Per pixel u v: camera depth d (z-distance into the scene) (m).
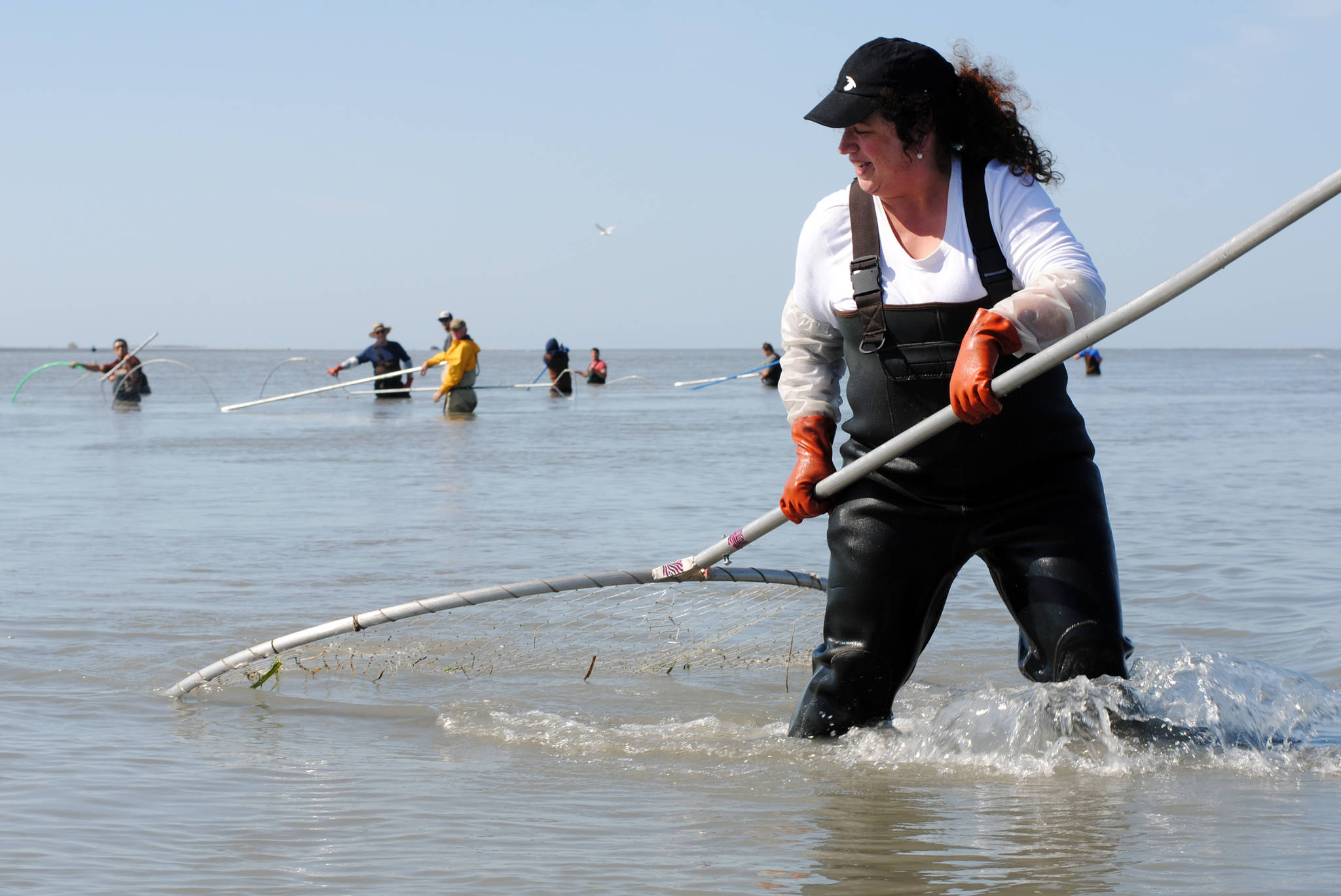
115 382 29.84
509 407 29.89
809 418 3.78
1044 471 3.45
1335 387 43.50
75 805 3.27
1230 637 5.53
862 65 3.32
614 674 5.13
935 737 3.62
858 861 2.78
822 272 3.59
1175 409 27.78
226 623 5.96
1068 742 3.51
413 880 2.70
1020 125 3.39
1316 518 9.68
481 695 4.74
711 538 8.93
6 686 4.80
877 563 3.56
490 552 8.26
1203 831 2.93
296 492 11.98
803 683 5.02
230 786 3.48
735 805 3.24
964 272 3.33
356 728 4.25
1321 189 2.68
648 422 23.53
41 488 12.30
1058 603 3.42
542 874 2.73
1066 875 2.66
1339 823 2.97
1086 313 3.18
